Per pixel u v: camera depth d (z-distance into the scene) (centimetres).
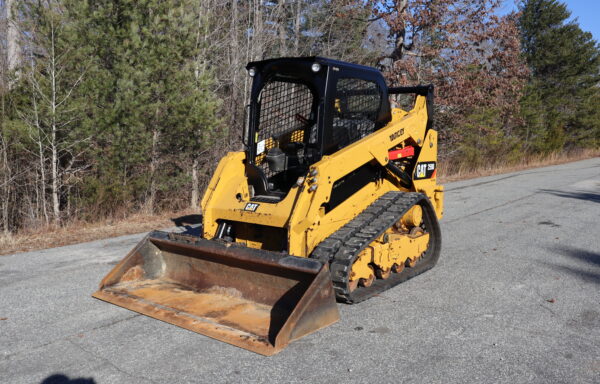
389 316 440
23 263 613
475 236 771
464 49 1431
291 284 412
